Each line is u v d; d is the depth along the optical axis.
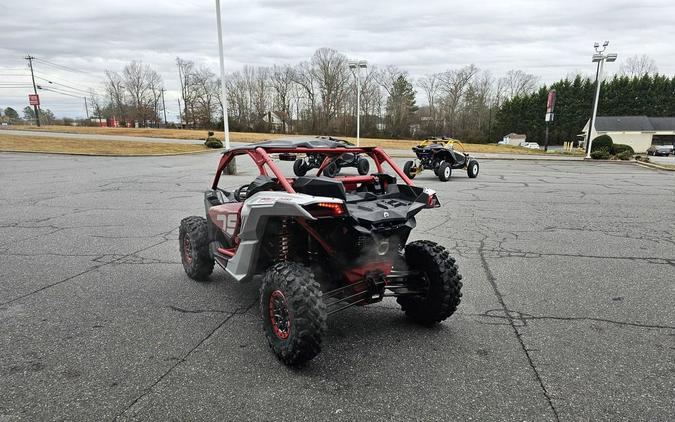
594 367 3.28
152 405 2.77
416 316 4.00
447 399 2.86
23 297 4.60
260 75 89.00
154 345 3.57
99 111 103.38
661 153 52.50
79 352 3.44
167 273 5.40
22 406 2.74
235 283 5.05
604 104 81.88
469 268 5.66
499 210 9.88
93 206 10.00
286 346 3.16
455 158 16.80
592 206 10.48
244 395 2.88
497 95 94.69
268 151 4.04
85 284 5.00
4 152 24.38
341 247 3.49
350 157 6.51
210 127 84.38
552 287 4.97
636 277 5.32
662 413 2.72
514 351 3.52
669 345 3.62
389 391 2.95
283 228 3.59
